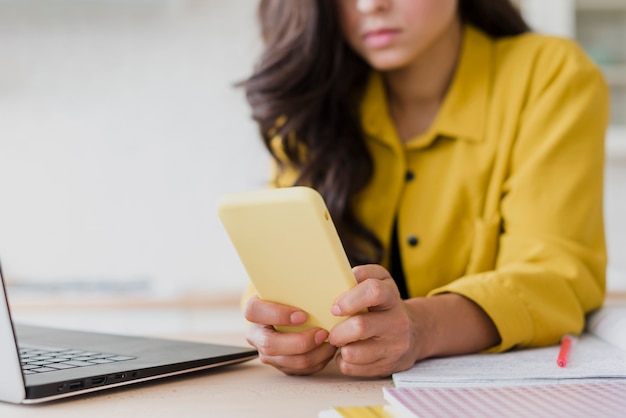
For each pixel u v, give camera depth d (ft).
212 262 9.65
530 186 3.89
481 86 4.31
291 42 4.50
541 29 9.05
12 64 9.49
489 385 2.41
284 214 2.41
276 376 2.82
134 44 9.60
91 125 9.59
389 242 4.38
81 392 2.43
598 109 4.10
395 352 2.63
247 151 9.66
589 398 2.17
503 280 3.26
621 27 9.07
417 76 4.45
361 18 4.14
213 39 9.62
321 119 4.45
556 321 3.27
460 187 4.20
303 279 2.57
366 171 4.35
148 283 9.14
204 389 2.60
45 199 9.55
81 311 7.86
